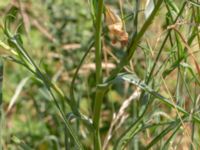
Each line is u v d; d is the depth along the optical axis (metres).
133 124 0.48
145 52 0.51
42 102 0.79
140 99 0.51
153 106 0.52
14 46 0.46
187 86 0.51
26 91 0.79
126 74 0.45
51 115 0.77
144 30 0.43
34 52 0.80
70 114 0.48
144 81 0.50
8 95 0.79
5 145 0.64
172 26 0.46
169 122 0.48
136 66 0.69
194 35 0.48
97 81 0.46
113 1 0.79
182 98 0.52
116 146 0.48
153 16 0.43
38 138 0.75
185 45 0.45
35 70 0.47
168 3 0.48
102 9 0.44
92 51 0.75
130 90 0.78
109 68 0.73
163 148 0.50
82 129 0.67
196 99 0.51
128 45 0.44
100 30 0.45
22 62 0.47
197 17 0.46
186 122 0.50
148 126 0.48
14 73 0.81
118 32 0.45
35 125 0.77
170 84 0.64
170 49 0.51
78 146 0.47
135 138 0.60
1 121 0.50
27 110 0.77
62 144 0.73
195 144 0.55
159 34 0.52
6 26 0.46
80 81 0.79
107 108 0.80
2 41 0.49
